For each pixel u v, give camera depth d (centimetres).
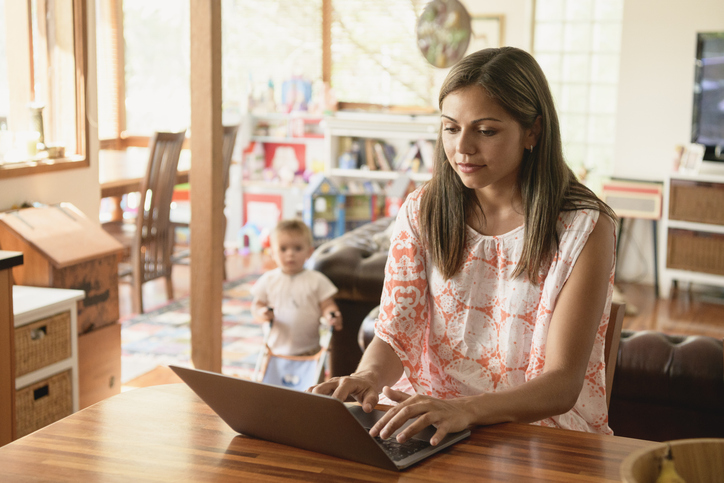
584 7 590
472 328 139
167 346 396
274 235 307
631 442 100
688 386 196
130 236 464
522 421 111
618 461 94
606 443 100
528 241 129
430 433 103
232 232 682
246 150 677
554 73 605
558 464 93
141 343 400
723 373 193
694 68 534
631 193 545
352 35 663
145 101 670
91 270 286
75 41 326
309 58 676
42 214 285
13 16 312
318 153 683
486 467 92
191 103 292
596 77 595
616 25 584
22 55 318
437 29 512
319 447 96
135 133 663
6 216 272
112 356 297
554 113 129
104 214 644
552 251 129
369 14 656
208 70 288
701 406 196
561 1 595
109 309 298
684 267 523
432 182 140
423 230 140
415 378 145
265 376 300
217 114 294
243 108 669
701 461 75
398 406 104
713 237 508
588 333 124
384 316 143
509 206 134
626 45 562
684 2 539
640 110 564
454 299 139
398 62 656
